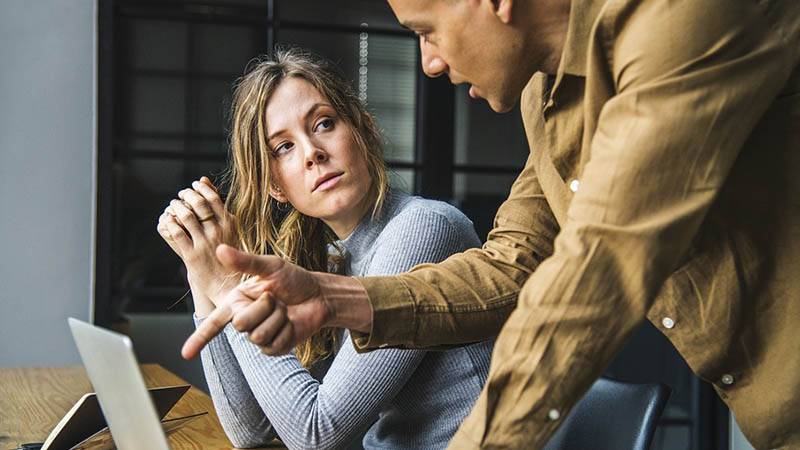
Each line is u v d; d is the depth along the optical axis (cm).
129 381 79
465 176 362
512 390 78
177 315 347
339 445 139
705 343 99
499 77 97
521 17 93
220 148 349
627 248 77
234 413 147
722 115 78
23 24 338
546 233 119
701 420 347
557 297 77
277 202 166
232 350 149
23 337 335
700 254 97
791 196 92
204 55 347
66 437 119
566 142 101
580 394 78
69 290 340
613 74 89
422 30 95
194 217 143
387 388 138
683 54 79
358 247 159
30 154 338
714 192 78
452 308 108
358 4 355
